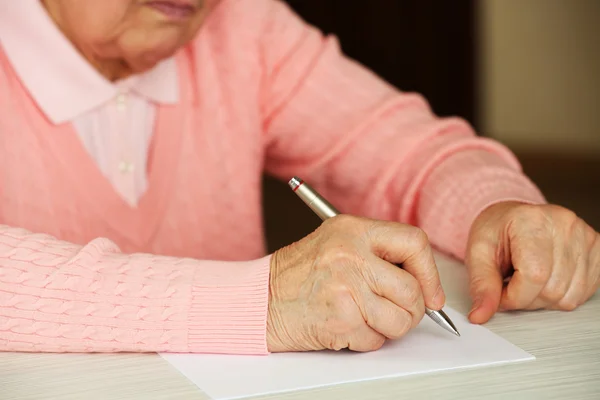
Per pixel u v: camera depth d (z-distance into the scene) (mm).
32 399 873
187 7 1378
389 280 963
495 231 1184
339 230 1006
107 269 1050
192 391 887
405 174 1550
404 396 861
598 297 1201
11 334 1017
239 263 1064
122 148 1588
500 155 1561
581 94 5891
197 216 1704
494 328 1068
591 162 5523
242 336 988
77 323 1011
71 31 1453
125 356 1001
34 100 1503
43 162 1521
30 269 1041
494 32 5926
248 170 1742
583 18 5793
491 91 6000
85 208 1554
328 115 1716
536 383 890
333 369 936
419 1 5902
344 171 1672
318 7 5902
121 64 1521
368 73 1777
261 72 1740
